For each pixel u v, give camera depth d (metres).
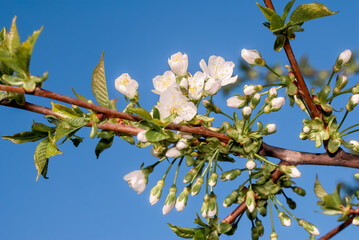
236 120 0.52
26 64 0.44
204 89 0.51
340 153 0.52
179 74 0.50
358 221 0.47
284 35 0.49
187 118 0.49
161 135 0.48
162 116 0.49
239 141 0.51
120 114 0.47
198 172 0.52
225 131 0.52
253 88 0.52
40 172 0.50
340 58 0.51
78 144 0.53
